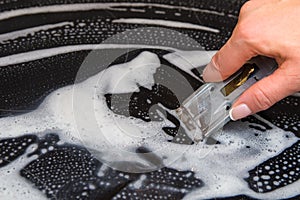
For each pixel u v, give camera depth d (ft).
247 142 1.95
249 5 1.93
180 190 1.79
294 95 2.12
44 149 1.89
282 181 1.83
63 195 1.76
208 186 1.81
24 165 1.84
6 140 1.92
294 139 1.97
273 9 1.85
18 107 2.02
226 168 1.86
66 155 1.88
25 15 2.41
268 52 1.80
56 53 2.23
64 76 2.14
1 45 2.26
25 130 1.95
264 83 1.78
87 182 1.80
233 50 1.82
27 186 1.78
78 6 2.45
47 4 2.46
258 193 1.79
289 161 1.89
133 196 1.76
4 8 2.44
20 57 2.21
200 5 2.50
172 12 2.45
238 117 1.86
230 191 1.79
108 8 2.45
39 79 2.13
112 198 1.75
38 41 2.28
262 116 2.04
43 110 2.02
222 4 2.51
